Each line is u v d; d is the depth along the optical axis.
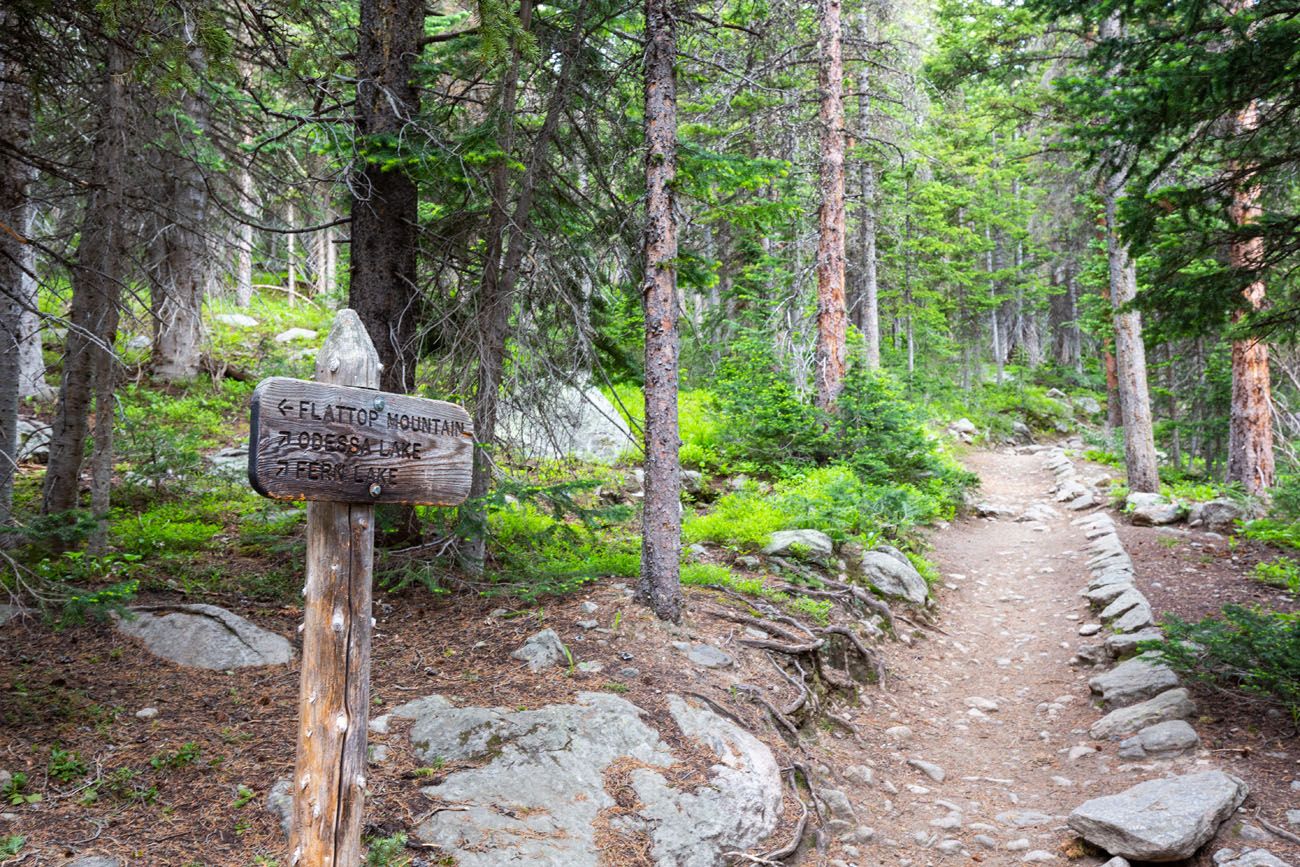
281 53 7.16
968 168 29.83
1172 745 6.49
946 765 7.07
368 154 7.43
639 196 9.41
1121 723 7.11
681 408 16.62
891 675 8.59
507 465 10.48
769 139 17.52
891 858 5.53
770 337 17.41
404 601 7.52
